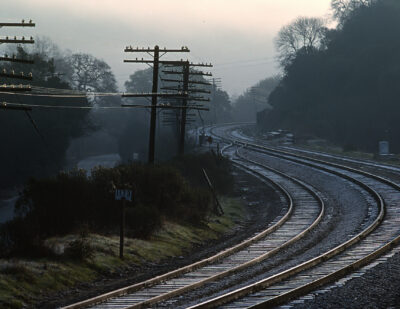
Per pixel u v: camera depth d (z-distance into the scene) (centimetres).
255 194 15775
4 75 8244
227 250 8250
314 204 13138
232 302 4941
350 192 14188
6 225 7225
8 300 5456
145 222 9438
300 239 9256
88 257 7319
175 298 5441
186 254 8919
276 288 5431
